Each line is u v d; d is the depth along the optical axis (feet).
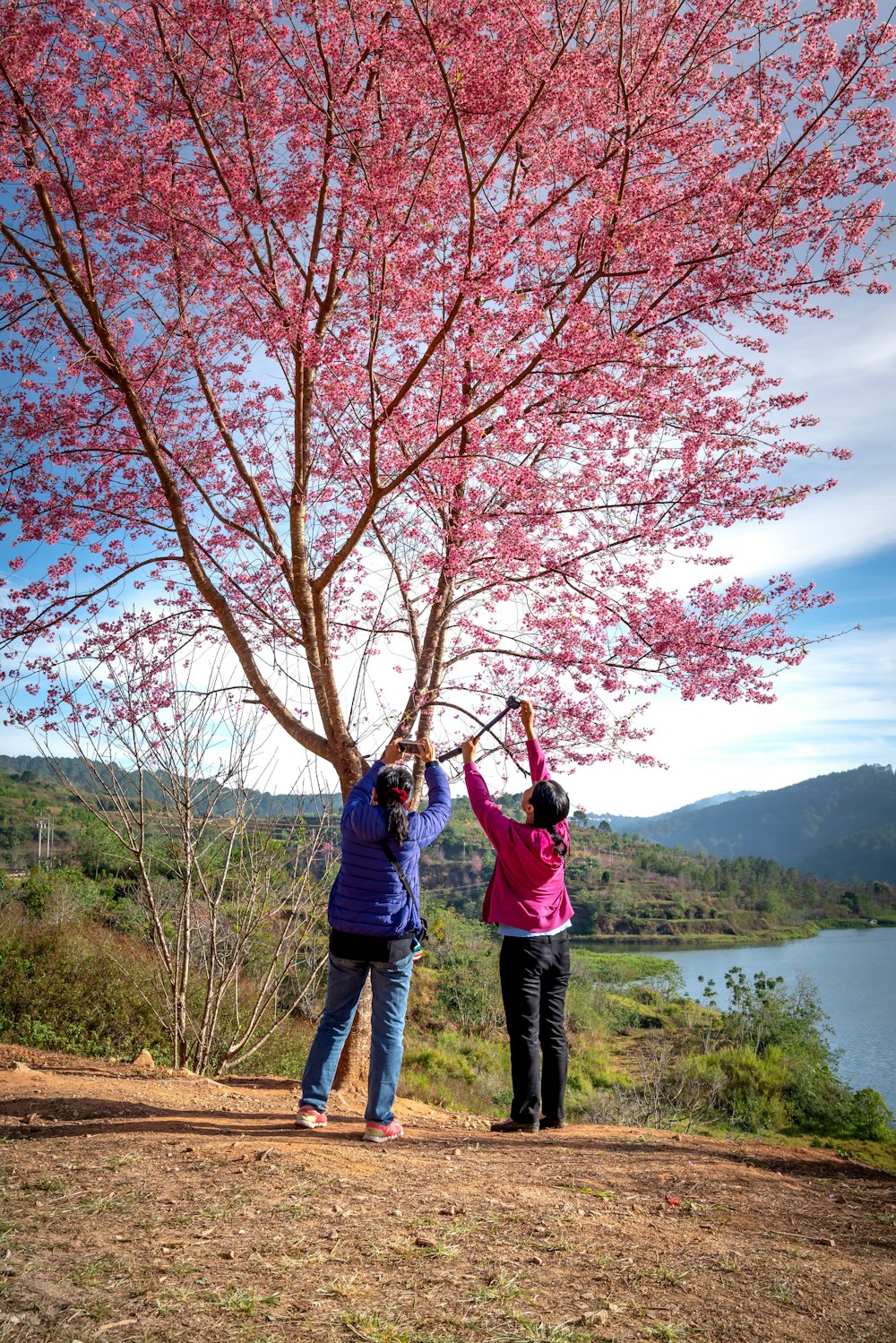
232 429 23.43
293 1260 7.49
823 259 17.52
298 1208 8.84
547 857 15.03
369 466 17.98
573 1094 83.92
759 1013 142.10
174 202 19.26
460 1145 12.99
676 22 17.67
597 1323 6.64
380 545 23.82
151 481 22.93
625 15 19.16
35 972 34.32
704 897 594.24
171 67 19.06
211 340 22.39
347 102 17.92
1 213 19.66
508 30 17.21
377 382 19.60
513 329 17.58
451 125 18.80
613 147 17.80
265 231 19.94
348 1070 20.26
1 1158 10.37
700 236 18.38
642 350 18.40
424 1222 8.73
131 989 33.37
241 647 20.86
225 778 24.47
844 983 347.56
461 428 19.74
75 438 22.20
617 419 19.70
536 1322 6.56
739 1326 6.82
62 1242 7.64
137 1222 8.24
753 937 514.68
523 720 16.20
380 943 12.57
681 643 19.69
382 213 16.70
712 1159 13.71
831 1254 8.89
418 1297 6.89
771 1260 8.49
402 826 12.48
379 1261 7.61
